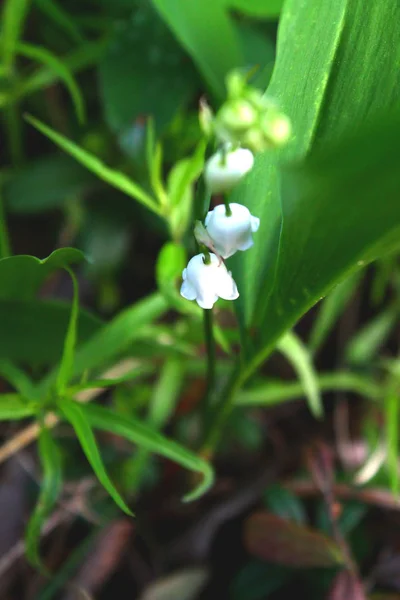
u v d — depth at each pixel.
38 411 0.18
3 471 0.23
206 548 0.23
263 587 0.22
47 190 0.25
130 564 0.23
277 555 0.22
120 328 0.19
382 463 0.23
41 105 0.27
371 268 0.27
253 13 0.23
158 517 0.23
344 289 0.23
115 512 0.22
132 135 0.24
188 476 0.23
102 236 0.26
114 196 0.26
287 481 0.23
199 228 0.15
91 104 0.27
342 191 0.13
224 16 0.22
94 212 0.26
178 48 0.24
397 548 0.23
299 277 0.15
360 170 0.13
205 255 0.15
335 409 0.26
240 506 0.23
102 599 0.23
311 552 0.21
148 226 0.26
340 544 0.21
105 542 0.22
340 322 0.27
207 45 0.22
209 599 0.23
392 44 0.16
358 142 0.13
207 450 0.21
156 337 0.21
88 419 0.18
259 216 0.16
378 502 0.23
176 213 0.20
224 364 0.22
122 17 0.26
